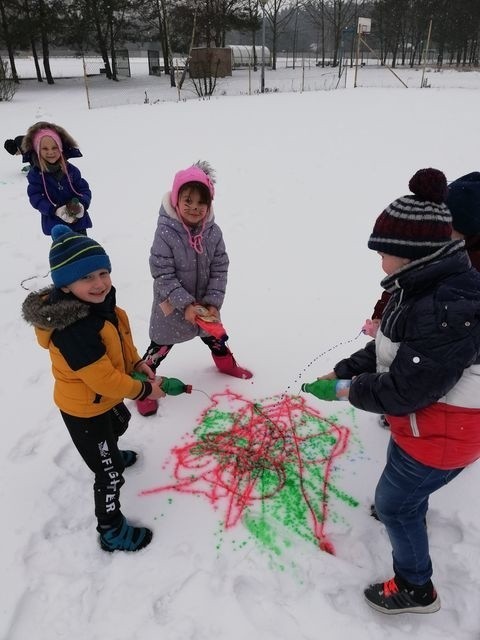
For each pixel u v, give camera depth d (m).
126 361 2.26
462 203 2.01
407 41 47.91
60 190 4.27
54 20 28.77
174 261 2.82
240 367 3.44
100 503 2.15
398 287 1.58
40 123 4.14
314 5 54.94
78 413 2.03
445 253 1.51
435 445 1.66
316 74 32.81
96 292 1.91
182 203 2.68
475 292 1.51
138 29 33.12
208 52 27.09
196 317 2.72
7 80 24.20
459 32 42.09
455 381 1.51
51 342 1.92
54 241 1.92
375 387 1.65
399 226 1.52
